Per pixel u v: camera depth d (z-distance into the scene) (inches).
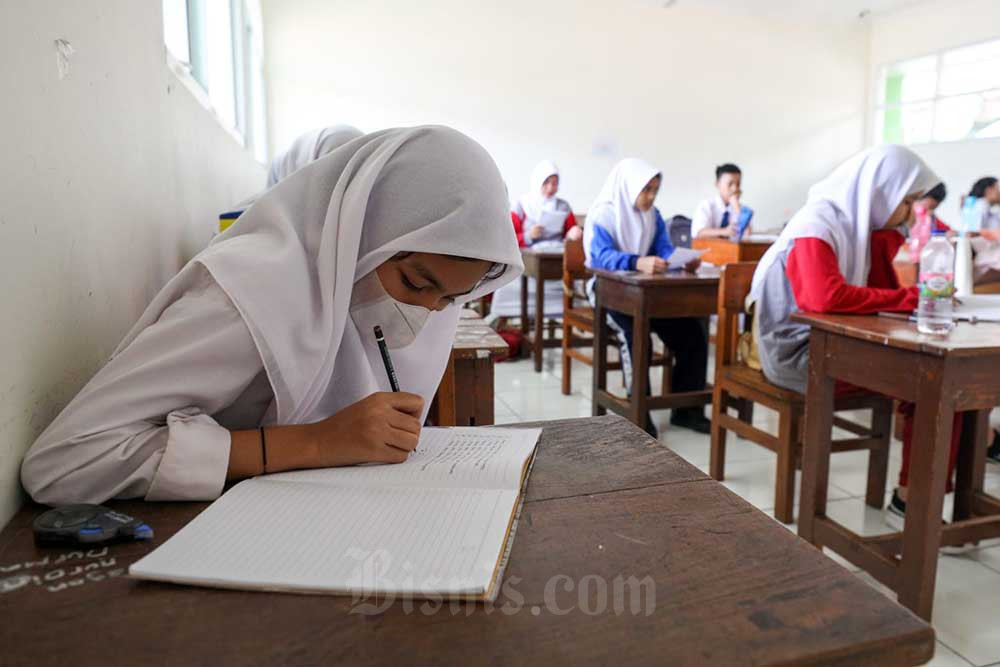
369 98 218.7
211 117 83.8
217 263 28.1
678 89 254.4
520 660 16.5
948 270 61.1
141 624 17.9
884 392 59.7
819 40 273.1
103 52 37.3
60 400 30.0
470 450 30.6
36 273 27.3
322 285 29.3
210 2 109.9
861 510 80.4
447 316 39.2
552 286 161.3
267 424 32.6
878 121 282.4
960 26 253.3
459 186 30.6
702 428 112.0
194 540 21.7
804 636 17.4
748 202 273.6
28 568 20.8
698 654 16.7
